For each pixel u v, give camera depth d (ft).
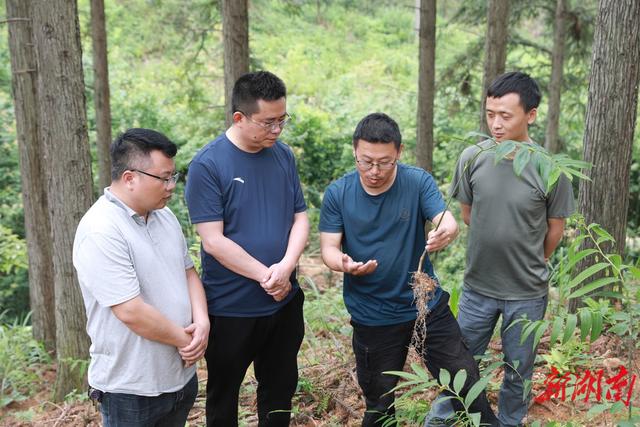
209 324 8.45
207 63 61.05
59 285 15.38
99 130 27.94
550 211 8.96
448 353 8.73
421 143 25.09
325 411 11.98
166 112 47.47
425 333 8.41
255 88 8.09
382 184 8.48
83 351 15.76
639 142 30.50
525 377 9.53
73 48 14.16
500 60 22.38
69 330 15.61
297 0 41.11
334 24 81.51
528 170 8.75
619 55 12.62
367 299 8.91
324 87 64.28
